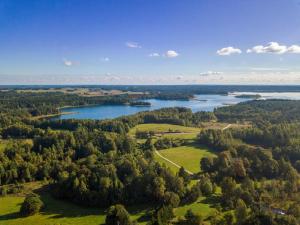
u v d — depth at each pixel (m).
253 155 172.75
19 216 124.50
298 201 124.94
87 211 128.75
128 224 111.06
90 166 154.62
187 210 115.38
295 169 163.62
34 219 122.00
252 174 159.38
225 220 107.50
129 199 131.88
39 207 127.44
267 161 162.75
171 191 131.00
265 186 137.00
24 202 126.06
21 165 167.88
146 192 132.38
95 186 136.88
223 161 165.12
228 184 129.25
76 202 135.25
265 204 124.12
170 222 114.00
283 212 118.06
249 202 123.81
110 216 112.69
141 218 121.25
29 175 164.75
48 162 176.12
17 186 157.00
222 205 127.44
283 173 155.75
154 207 129.38
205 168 171.12
